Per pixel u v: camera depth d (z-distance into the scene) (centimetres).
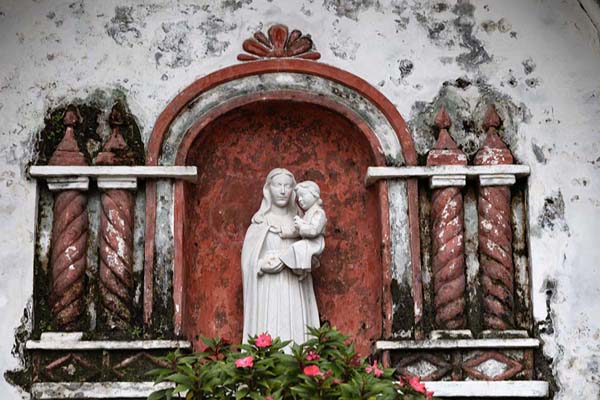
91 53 1192
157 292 1140
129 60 1191
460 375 1124
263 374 968
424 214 1170
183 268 1149
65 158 1155
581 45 1202
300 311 1126
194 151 1185
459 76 1198
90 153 1167
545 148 1180
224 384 970
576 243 1157
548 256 1154
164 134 1170
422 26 1207
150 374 1034
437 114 1187
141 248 1153
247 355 980
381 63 1197
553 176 1173
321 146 1212
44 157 1163
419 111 1188
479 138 1186
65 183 1152
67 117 1173
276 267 1127
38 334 1124
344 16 1205
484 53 1202
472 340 1124
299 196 1147
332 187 1207
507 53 1202
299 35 1200
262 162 1212
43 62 1188
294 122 1212
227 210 1202
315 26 1203
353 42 1202
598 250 1155
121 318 1133
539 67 1200
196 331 1167
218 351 1012
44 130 1172
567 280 1149
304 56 1194
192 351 1148
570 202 1166
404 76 1196
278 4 1206
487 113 1189
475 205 1176
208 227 1198
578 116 1188
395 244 1159
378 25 1206
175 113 1175
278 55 1192
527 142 1182
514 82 1197
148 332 1129
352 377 969
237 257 1194
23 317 1127
